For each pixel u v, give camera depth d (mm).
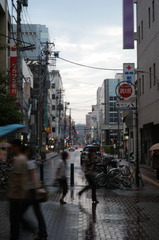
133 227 9086
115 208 11891
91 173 13094
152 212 11195
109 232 8555
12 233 7270
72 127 184250
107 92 112375
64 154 12719
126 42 30016
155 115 26359
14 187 7191
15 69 32781
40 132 47188
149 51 28750
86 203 12914
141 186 18406
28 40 82562
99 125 141500
